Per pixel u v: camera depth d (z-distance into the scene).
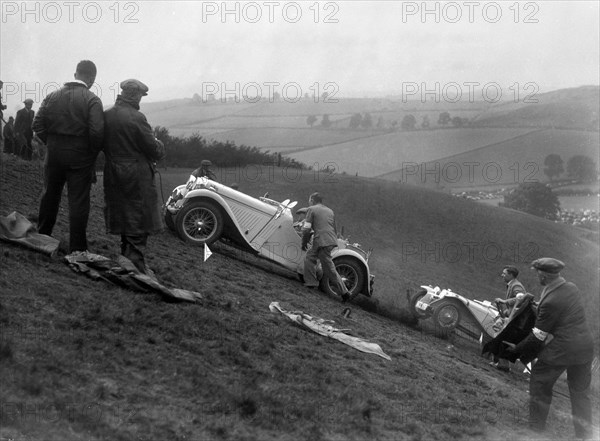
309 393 6.27
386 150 140.88
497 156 135.75
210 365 6.25
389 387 7.26
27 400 4.69
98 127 7.65
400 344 10.21
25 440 4.29
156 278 8.23
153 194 7.95
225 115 175.88
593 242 49.91
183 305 7.67
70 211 7.91
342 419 5.85
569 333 7.41
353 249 14.11
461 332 15.34
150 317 6.87
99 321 6.38
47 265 7.53
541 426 7.39
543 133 147.75
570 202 116.06
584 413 7.51
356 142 144.88
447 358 10.70
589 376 7.56
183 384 5.66
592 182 124.06
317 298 12.07
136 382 5.48
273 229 13.59
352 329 10.09
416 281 27.16
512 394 9.09
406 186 45.59
